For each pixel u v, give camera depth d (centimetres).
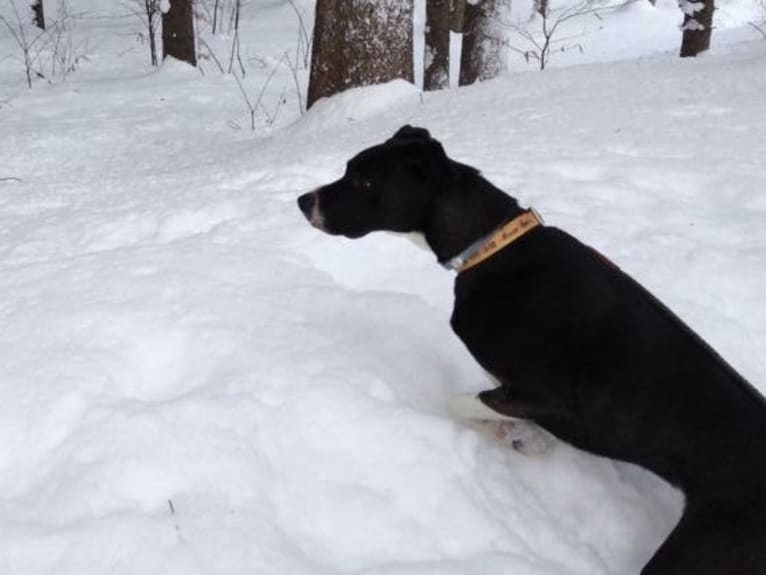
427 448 114
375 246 178
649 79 347
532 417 115
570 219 190
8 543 95
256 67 661
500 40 523
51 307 149
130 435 111
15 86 546
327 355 132
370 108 353
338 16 370
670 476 102
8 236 200
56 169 333
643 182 216
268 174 235
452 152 243
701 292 163
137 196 233
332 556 99
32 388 122
